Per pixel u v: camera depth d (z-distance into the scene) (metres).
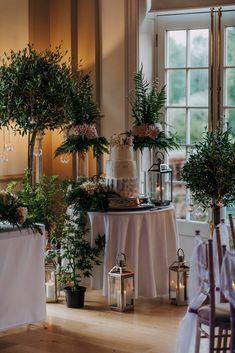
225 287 3.94
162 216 6.20
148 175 6.40
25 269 5.29
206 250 4.25
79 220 6.14
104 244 6.07
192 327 4.38
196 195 6.12
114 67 7.16
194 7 6.73
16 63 6.27
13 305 5.21
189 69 6.98
